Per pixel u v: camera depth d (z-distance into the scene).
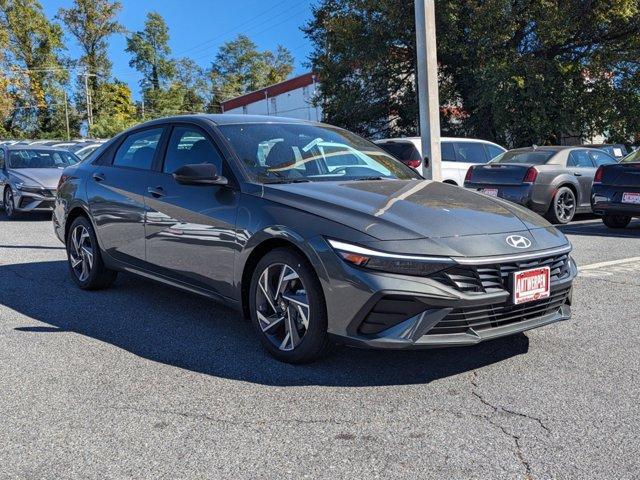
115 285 5.91
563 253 3.69
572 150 11.30
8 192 12.29
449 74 25.30
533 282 3.45
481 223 3.58
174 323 4.62
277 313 3.72
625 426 2.87
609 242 8.54
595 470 2.47
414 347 3.18
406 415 3.00
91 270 5.52
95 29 65.56
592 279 6.06
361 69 26.09
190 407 3.10
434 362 3.74
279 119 4.92
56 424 2.92
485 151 13.64
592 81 24.27
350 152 4.75
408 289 3.17
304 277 3.49
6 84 55.00
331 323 3.37
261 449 2.66
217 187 4.19
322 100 29.08
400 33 23.84
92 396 3.25
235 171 4.12
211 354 3.91
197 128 4.61
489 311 3.35
